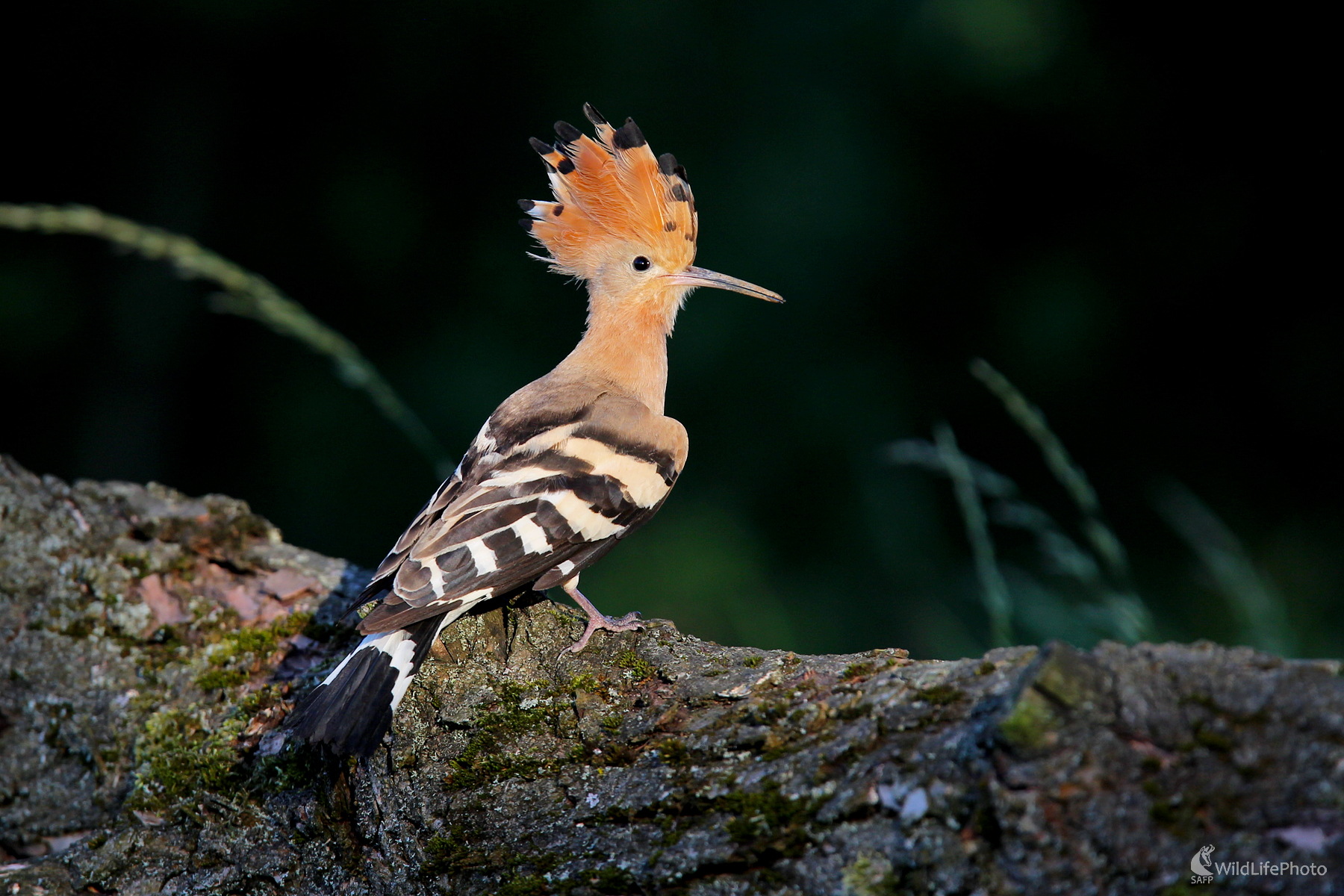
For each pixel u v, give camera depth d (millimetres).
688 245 8680
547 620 6059
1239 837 4098
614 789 5207
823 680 5309
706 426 17328
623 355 8602
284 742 6035
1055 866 4230
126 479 19516
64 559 7164
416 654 5840
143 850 5918
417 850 5445
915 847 4480
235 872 5785
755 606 15562
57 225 8133
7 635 6984
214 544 7398
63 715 6750
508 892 5145
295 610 7027
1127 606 7938
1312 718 4191
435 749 5609
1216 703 4297
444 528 6488
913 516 16562
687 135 18609
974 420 17812
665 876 4859
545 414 7320
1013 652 5000
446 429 18031
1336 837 4023
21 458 19547
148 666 6832
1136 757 4270
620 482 7043
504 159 19328
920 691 4895
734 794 4910
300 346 19094
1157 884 4121
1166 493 17281
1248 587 10188
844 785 4742
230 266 8523
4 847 6590
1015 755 4328
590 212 8680
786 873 4688
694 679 5500
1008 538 16375
